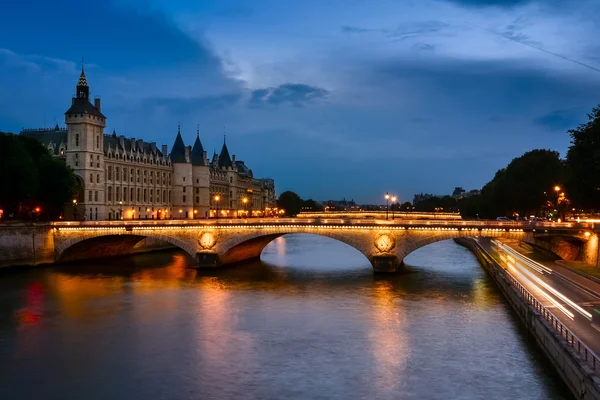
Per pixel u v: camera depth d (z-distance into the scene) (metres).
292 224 101.56
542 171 157.88
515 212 172.25
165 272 102.12
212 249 105.81
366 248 97.94
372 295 78.00
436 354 50.94
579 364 35.47
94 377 46.34
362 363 49.03
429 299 74.75
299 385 44.28
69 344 55.09
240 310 69.06
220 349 53.31
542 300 58.69
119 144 188.62
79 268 107.50
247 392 43.03
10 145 110.50
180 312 68.06
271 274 99.44
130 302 74.06
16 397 42.44
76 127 162.00
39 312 68.25
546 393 41.56
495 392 42.03
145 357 51.16
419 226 94.88
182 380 45.53
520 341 54.16
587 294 62.41
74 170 161.00
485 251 112.75
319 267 109.75
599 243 82.94
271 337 57.06
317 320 63.75
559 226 88.44
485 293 78.94
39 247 109.25
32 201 126.75
